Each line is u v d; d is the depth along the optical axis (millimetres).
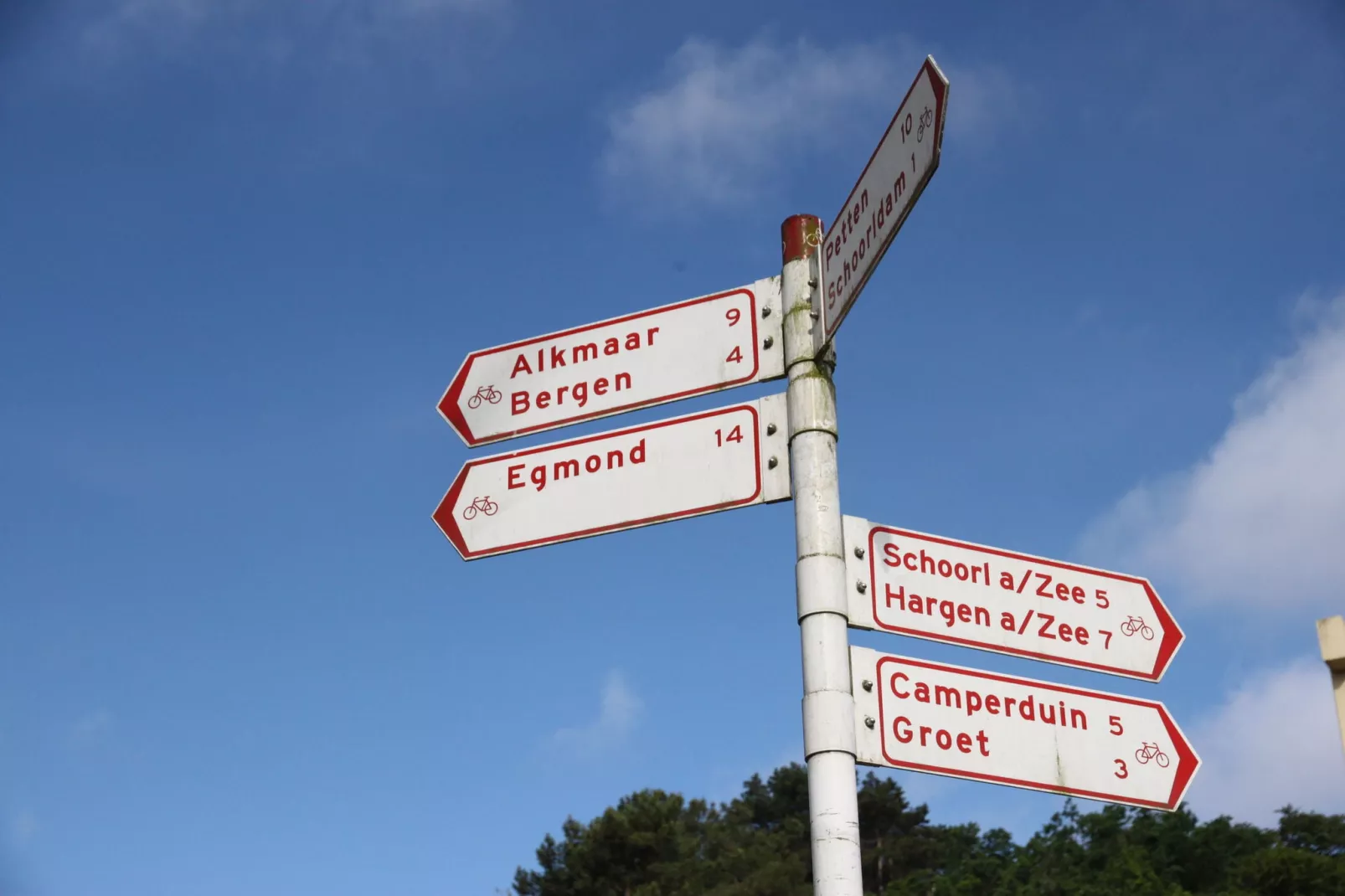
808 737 5934
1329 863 41000
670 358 7027
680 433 6777
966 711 6336
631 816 51750
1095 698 6680
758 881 50188
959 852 55969
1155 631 6996
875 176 6062
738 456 6590
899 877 57281
